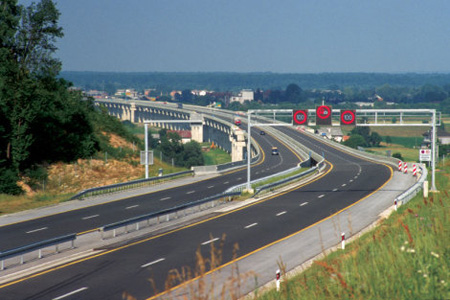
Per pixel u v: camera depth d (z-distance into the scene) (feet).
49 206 172.45
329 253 101.60
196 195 194.70
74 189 226.99
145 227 134.21
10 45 226.38
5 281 86.74
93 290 80.59
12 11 229.45
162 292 78.48
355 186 215.72
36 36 230.07
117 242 116.16
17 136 216.33
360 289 56.85
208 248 109.09
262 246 111.24
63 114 254.47
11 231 131.13
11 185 198.49
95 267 94.58
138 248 109.50
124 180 248.32
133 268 93.40
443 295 51.47
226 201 178.81
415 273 57.31
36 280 86.79
